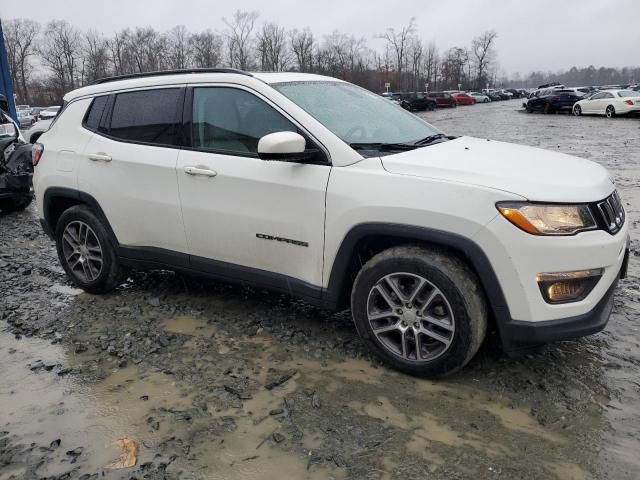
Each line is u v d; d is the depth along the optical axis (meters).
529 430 2.70
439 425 2.75
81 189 4.41
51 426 2.85
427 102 46.19
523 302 2.81
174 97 3.96
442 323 3.00
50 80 85.50
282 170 3.39
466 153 3.36
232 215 3.60
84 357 3.56
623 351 3.43
